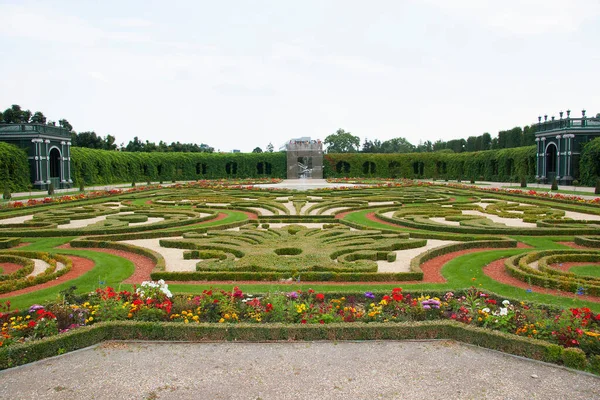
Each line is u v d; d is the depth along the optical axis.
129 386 8.02
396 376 8.30
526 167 67.06
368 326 9.94
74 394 7.76
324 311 10.70
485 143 94.94
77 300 11.78
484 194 41.81
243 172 87.69
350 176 88.00
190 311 10.62
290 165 87.62
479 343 9.59
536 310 10.10
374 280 14.20
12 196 47.25
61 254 18.12
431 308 10.59
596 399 7.50
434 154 87.00
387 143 170.62
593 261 16.41
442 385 7.98
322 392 7.73
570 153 57.25
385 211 29.72
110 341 10.04
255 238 19.39
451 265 16.02
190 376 8.37
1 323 10.55
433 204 33.78
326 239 19.06
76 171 65.56
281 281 14.19
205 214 29.45
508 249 18.58
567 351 8.59
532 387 7.91
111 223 23.64
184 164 84.88
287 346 9.67
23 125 55.59
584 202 32.06
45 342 9.15
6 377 8.42
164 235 21.69
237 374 8.41
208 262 15.37
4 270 15.81
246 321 10.43
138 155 80.62
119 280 14.39
